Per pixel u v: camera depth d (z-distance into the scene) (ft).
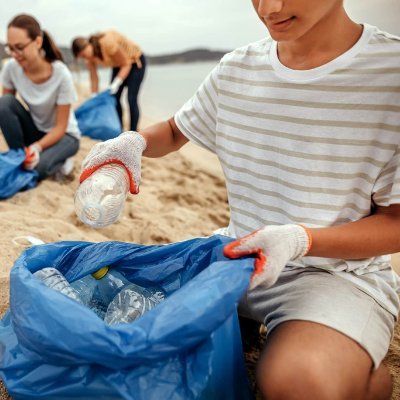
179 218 9.75
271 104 4.55
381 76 4.07
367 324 3.97
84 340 3.35
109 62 15.87
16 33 9.91
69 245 4.83
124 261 4.85
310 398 3.45
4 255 6.73
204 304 3.44
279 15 3.82
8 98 10.57
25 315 3.61
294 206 4.56
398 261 8.20
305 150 4.43
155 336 3.34
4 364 3.85
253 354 5.24
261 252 3.77
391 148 4.11
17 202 9.41
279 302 4.36
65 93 10.63
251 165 4.83
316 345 3.66
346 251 4.04
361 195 4.34
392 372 5.11
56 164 10.78
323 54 4.24
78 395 3.55
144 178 12.73
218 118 5.09
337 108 4.24
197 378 3.55
